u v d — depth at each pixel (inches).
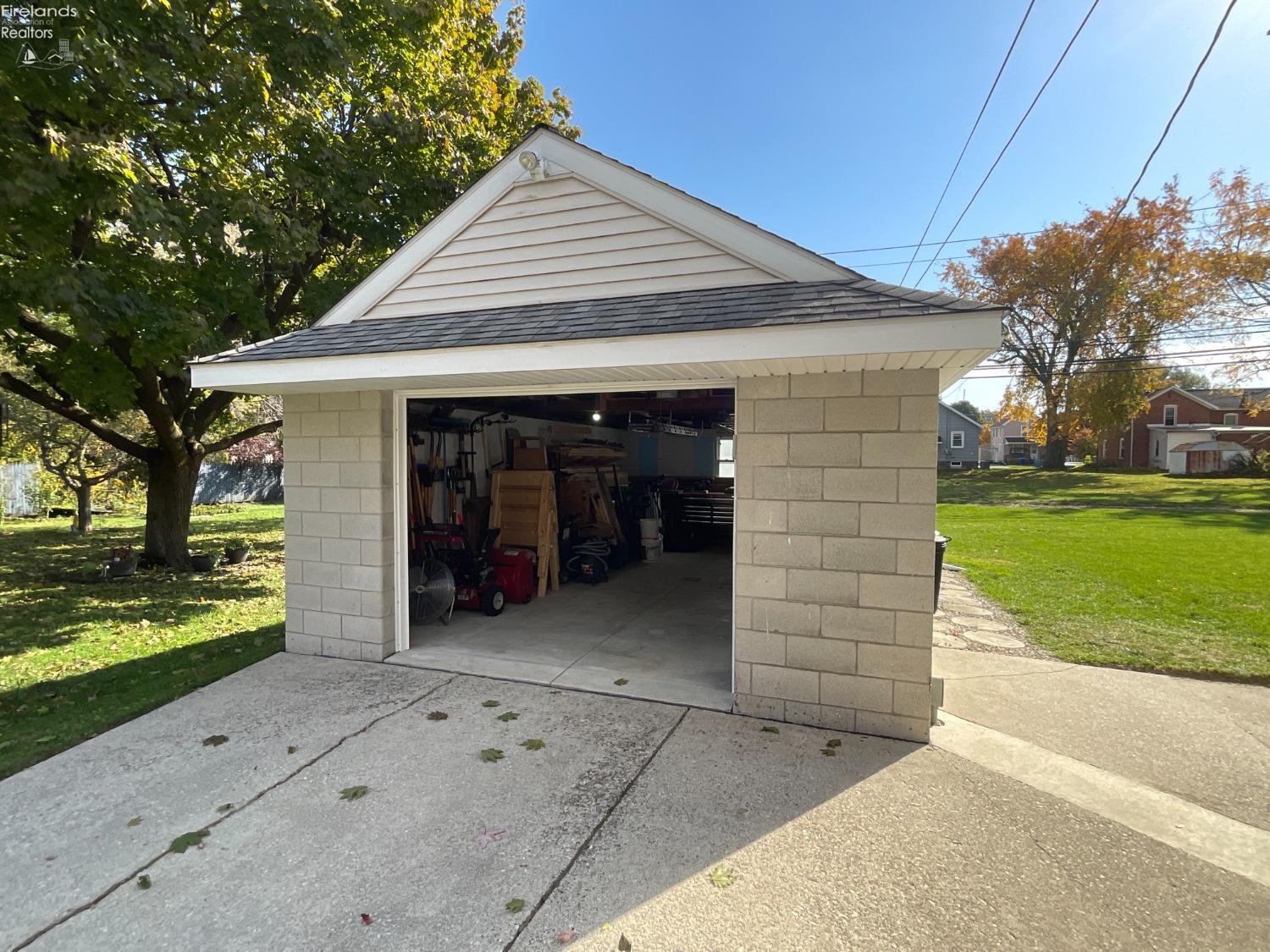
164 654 213.2
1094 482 1128.2
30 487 708.0
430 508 288.8
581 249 177.8
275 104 268.1
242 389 189.3
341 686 174.1
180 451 377.4
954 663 195.8
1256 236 962.7
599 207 175.6
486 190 187.3
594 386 177.9
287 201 334.6
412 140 335.6
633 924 84.4
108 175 204.2
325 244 373.7
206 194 263.6
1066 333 1246.3
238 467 906.7
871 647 142.6
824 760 130.6
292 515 205.0
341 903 89.0
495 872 95.3
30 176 182.1
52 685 182.5
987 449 2551.7
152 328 252.8
